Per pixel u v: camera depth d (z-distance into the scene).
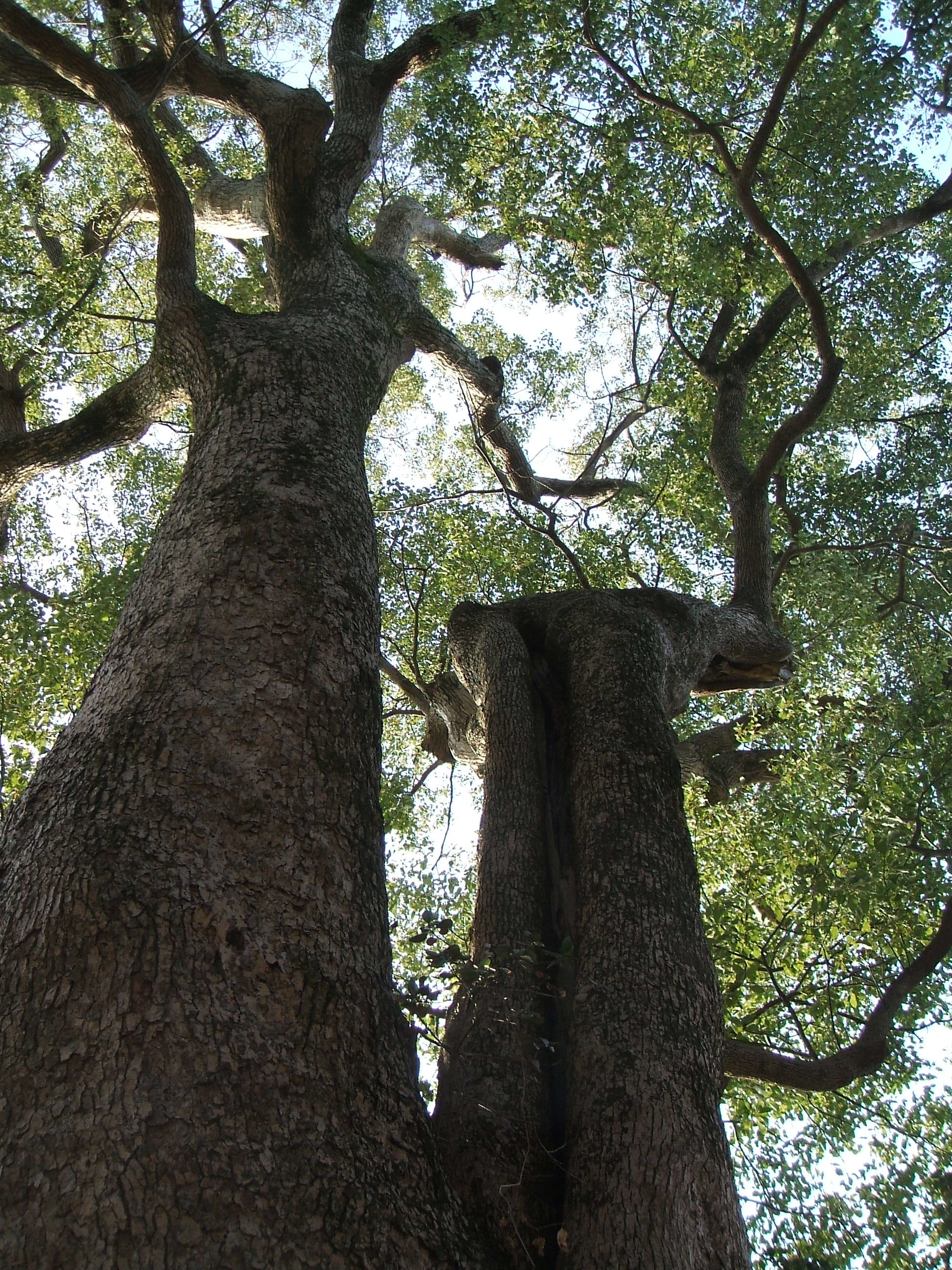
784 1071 5.31
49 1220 1.98
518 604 6.30
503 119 9.27
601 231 9.42
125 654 3.51
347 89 8.12
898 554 10.17
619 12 8.30
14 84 7.20
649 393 10.91
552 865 4.55
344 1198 2.23
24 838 2.95
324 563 3.88
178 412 10.54
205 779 2.98
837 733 7.84
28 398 9.07
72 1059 2.27
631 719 4.74
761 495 8.06
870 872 6.35
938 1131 6.66
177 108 11.93
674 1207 2.88
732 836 8.12
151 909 2.59
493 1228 2.96
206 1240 2.00
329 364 5.27
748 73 9.20
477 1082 3.45
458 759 7.69
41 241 10.96
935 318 10.74
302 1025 2.53
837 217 8.68
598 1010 3.50
